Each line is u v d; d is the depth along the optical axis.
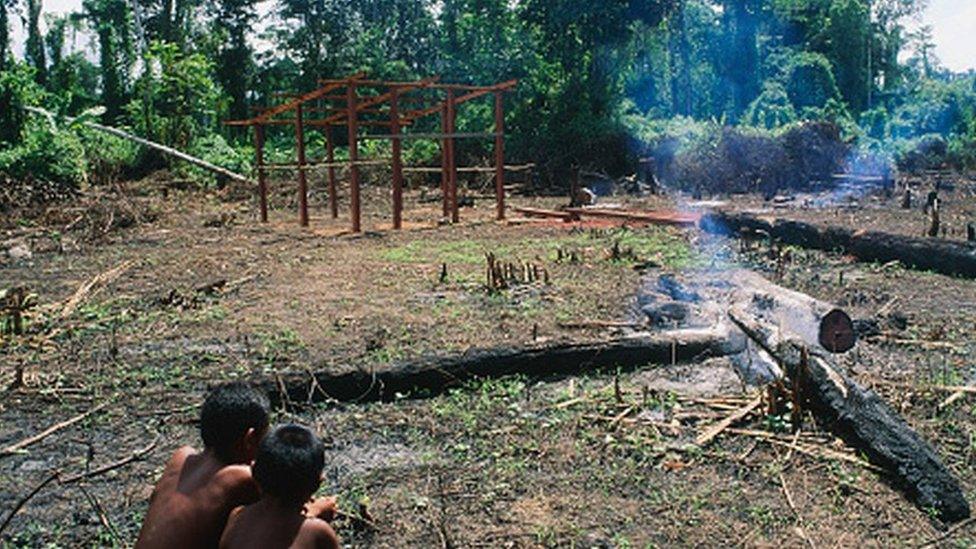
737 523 5.16
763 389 7.05
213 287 12.20
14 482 5.86
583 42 40.78
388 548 4.91
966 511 5.20
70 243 17.62
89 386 7.82
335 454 6.32
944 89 58.88
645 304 10.73
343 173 33.66
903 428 5.84
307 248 16.92
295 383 7.39
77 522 5.27
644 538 4.98
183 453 3.84
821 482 5.68
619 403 7.12
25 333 9.72
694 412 6.91
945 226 19.08
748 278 10.49
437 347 8.96
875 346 9.02
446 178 22.72
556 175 34.56
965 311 10.69
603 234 18.31
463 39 43.69
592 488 5.67
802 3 61.72
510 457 6.20
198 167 31.86
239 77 46.47
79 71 53.62
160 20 51.81
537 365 8.02
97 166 30.31
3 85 28.58
